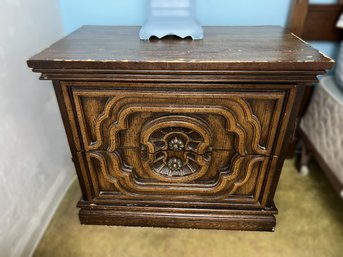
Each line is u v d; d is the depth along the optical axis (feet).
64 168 3.52
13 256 2.63
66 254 2.83
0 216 2.45
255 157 2.57
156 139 2.55
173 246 2.90
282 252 2.83
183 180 2.74
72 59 2.12
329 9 3.09
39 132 2.97
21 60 2.65
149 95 2.26
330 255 2.80
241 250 2.85
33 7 2.79
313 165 3.98
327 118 3.15
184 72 2.10
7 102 2.49
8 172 2.53
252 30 2.96
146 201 2.96
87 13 3.30
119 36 2.78
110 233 3.04
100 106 2.38
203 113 2.37
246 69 2.07
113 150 2.57
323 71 2.08
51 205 3.23
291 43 2.51
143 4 3.20
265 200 2.85
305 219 3.18
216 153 2.62
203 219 2.98
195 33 2.64
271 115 2.36
